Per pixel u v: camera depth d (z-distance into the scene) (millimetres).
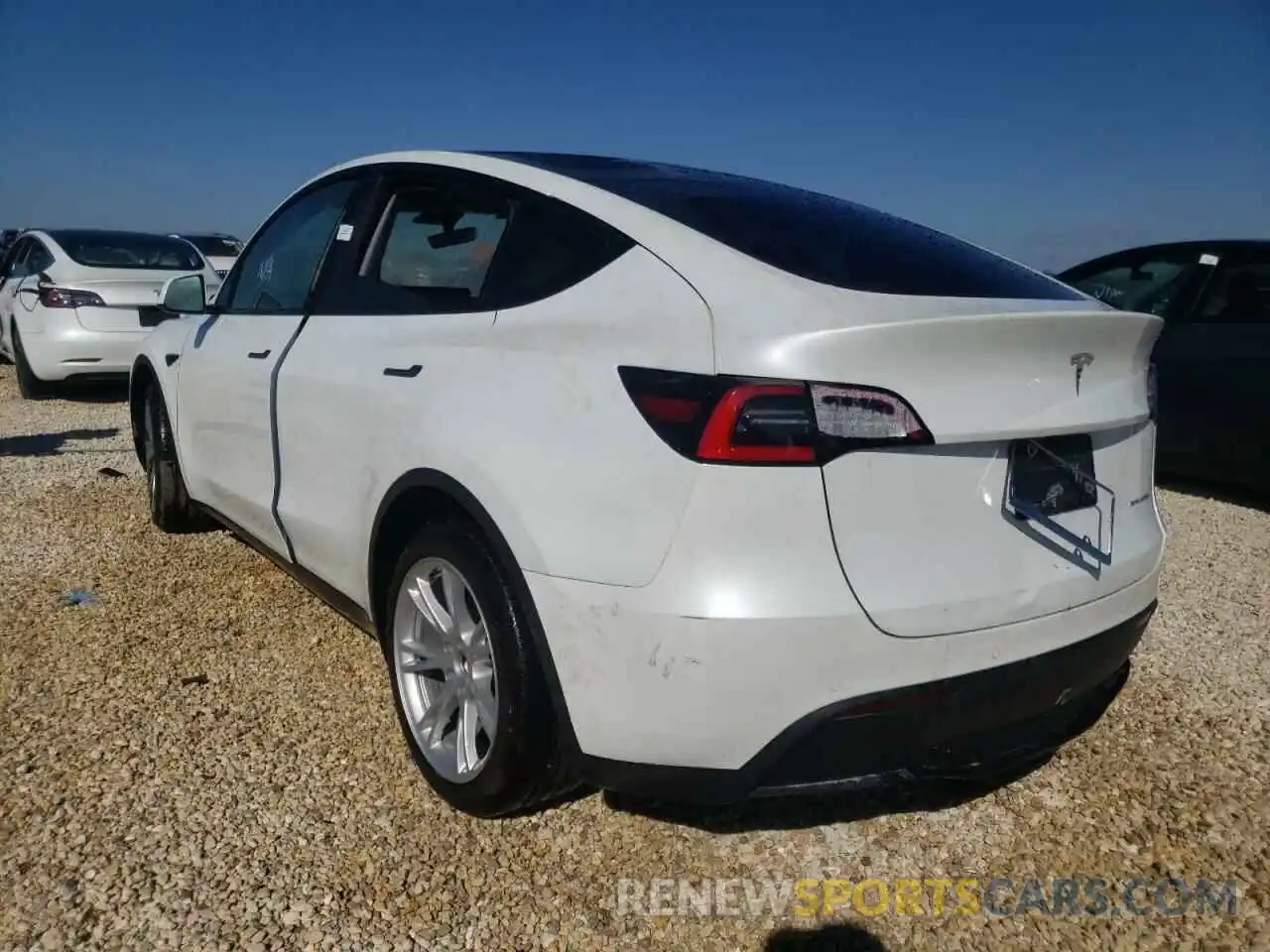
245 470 3674
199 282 4383
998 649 2109
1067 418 2191
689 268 2176
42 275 9180
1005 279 2555
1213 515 5891
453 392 2463
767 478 1924
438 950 2152
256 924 2195
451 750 2611
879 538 1989
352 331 3010
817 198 2910
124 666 3414
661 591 1976
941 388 2023
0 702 3133
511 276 2537
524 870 2408
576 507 2117
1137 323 2334
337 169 3564
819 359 1935
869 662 1972
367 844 2484
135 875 2334
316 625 3807
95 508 5441
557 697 2199
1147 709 3297
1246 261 6352
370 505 2771
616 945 2186
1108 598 2354
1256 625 4066
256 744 2936
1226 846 2572
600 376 2145
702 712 1974
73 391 10094
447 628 2586
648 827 2580
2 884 2289
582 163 2885
